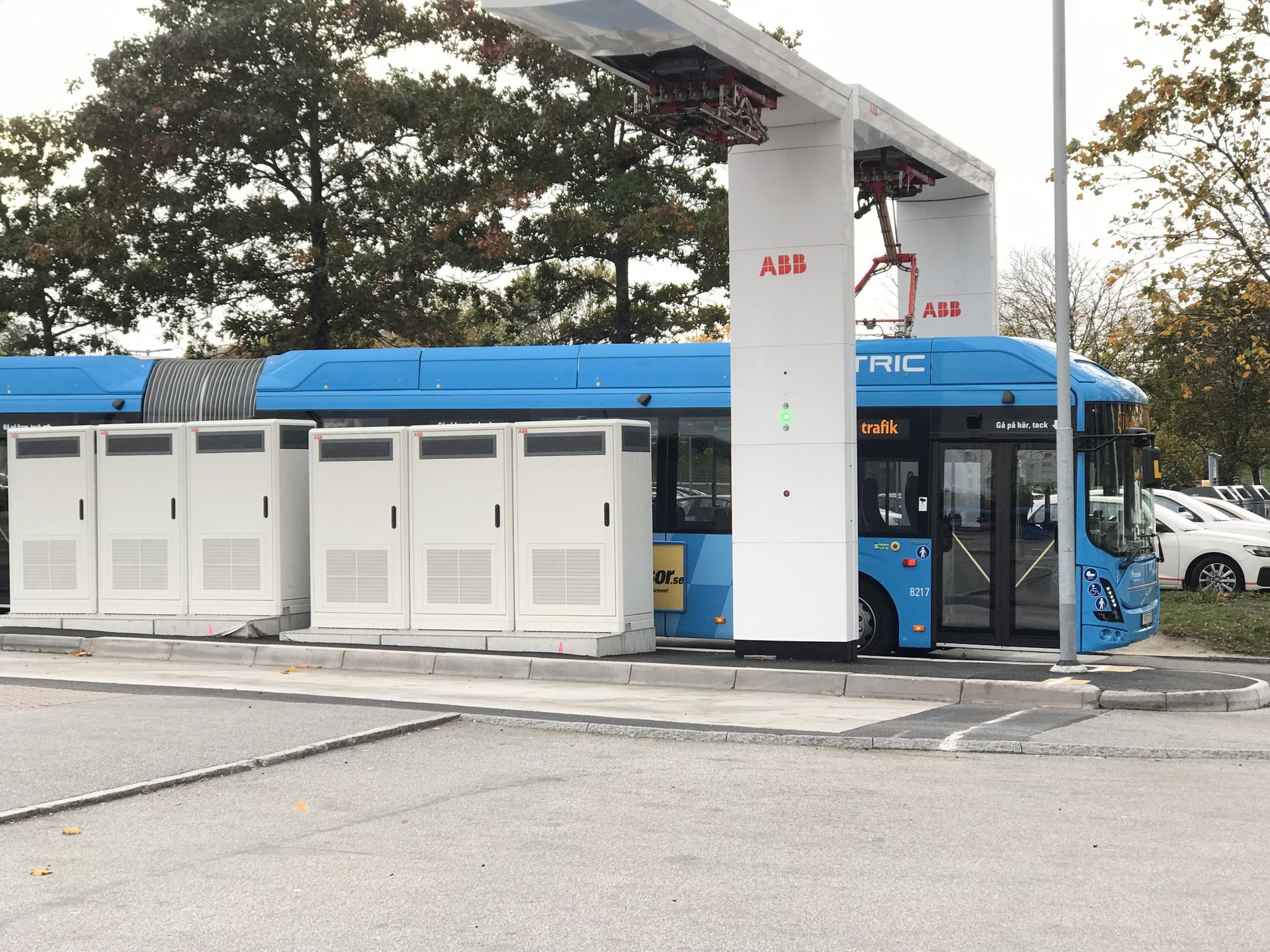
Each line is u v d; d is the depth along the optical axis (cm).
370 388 1739
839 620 1432
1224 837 748
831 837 743
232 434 1631
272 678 1364
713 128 1375
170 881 650
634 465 1528
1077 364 1531
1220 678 1354
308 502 1669
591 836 743
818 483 1439
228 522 1631
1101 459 1506
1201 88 1938
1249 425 4478
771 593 1457
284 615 1623
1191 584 2444
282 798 834
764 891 635
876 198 1794
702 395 1623
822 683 1326
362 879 655
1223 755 1012
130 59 3322
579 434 1506
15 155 4197
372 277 3203
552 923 585
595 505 1499
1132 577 1514
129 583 1670
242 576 1627
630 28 1194
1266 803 839
